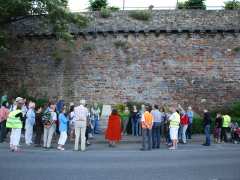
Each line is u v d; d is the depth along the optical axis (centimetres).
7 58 3300
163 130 2061
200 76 3055
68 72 3194
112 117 1942
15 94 3216
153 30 3106
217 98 3020
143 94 3084
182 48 3095
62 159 1347
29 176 985
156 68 3100
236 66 3034
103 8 3297
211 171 1116
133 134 2506
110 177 990
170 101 3053
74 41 3203
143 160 1356
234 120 2655
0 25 2903
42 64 3241
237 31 3044
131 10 3191
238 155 1544
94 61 3172
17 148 1595
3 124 1922
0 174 1010
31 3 2731
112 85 3127
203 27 3073
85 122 1703
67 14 2752
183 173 1073
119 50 3152
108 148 1839
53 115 1755
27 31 3231
